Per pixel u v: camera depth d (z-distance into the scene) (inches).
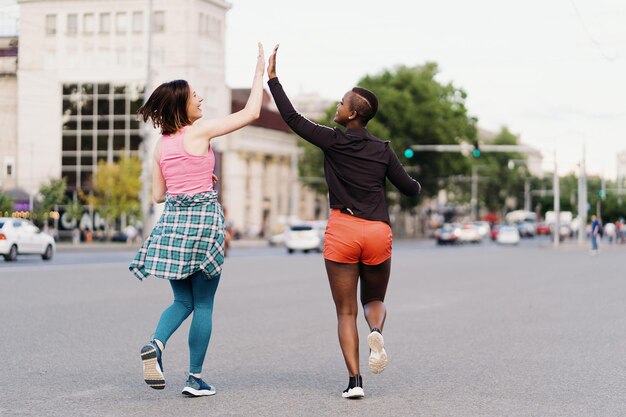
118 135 3440.0
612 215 5674.2
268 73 319.6
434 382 357.7
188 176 310.3
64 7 3405.5
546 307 713.0
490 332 535.8
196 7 3476.9
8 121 3307.1
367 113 323.3
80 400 311.1
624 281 1087.6
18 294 770.2
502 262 1702.8
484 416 292.0
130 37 3449.8
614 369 396.8
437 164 3932.1
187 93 315.0
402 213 4448.8
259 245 3314.5
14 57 3299.7
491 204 7244.1
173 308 317.4
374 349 314.8
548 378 370.3
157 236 313.4
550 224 5374.0
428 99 3934.5
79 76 3430.1
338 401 314.5
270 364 400.8
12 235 1533.0
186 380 349.1
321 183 4005.9
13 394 321.1
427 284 999.0
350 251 318.7
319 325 560.7
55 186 3164.4
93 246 2780.5
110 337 487.8
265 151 4195.4
